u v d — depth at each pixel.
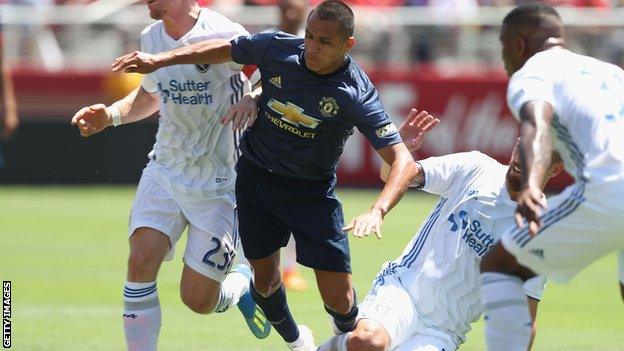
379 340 23.09
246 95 23.95
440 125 72.62
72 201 68.19
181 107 25.38
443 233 23.77
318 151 23.14
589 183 19.11
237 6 74.44
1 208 64.44
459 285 23.62
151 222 25.14
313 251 23.62
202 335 31.52
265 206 23.88
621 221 19.22
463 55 73.94
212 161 25.73
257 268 24.72
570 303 38.81
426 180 23.81
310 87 22.45
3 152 75.25
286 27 38.00
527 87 19.05
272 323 26.02
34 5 76.50
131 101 26.62
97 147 75.19
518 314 19.91
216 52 23.39
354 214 58.06
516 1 77.31
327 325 33.03
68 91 74.12
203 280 25.75
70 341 29.88
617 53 72.75
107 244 50.78
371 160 73.44
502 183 23.62
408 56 74.06
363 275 42.78
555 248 19.59
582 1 76.81
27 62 74.81
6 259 45.94
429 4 76.38
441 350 23.50
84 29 75.12
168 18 25.31
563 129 19.42
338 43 21.80
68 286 39.62
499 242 20.27
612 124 19.30
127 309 24.62
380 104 22.70
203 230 25.58
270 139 23.34
